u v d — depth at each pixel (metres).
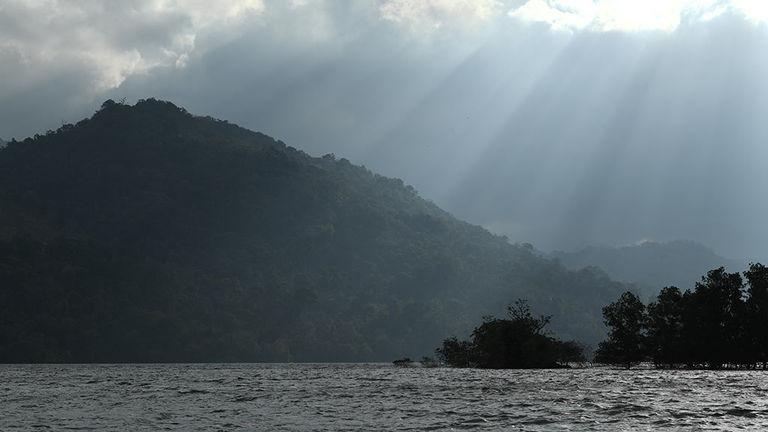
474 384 84.88
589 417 49.06
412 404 60.38
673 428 43.59
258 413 55.09
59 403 65.38
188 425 48.41
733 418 47.81
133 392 78.88
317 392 76.00
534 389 74.75
